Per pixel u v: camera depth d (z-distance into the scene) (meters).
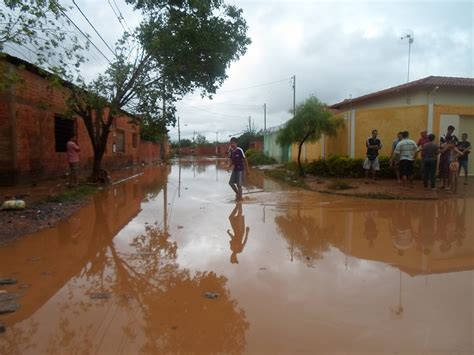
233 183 10.43
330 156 16.17
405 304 3.50
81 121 17.19
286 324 3.14
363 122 14.99
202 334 3.00
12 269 4.55
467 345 2.79
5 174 11.65
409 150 11.11
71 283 4.11
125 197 11.01
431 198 9.71
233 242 5.86
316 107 15.30
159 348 2.81
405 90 19.23
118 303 3.59
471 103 18.66
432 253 5.17
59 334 3.01
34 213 7.75
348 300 3.61
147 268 4.61
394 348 2.76
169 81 13.95
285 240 5.97
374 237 6.11
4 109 11.47
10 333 3.03
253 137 56.44
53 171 14.49
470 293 3.76
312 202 9.84
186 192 12.34
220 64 13.96
